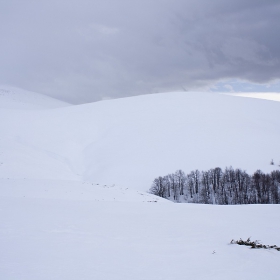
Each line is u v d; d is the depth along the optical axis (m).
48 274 7.44
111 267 8.28
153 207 22.75
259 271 8.20
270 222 17.67
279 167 80.00
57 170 74.06
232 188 76.00
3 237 11.14
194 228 14.90
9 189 30.97
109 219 16.47
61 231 12.81
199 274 7.87
